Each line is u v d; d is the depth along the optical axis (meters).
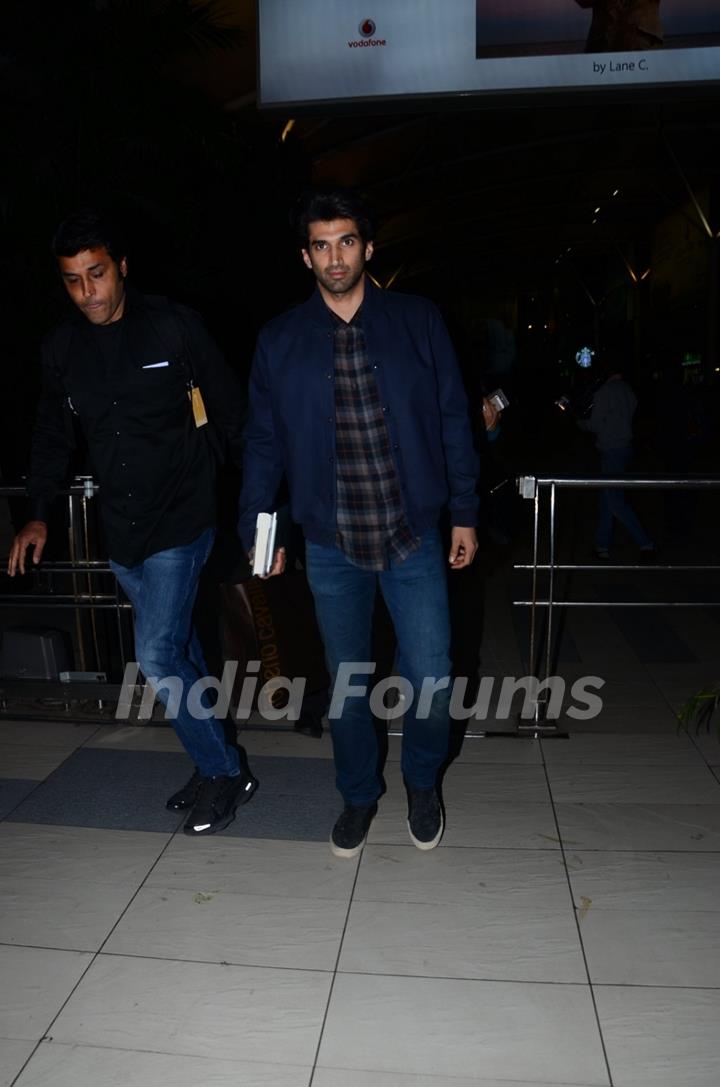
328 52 7.57
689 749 3.95
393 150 16.67
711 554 8.52
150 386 2.98
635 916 2.75
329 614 2.95
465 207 25.44
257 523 2.92
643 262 38.56
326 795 3.56
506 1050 2.24
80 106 7.07
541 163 21.77
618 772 3.72
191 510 3.11
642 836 3.21
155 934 2.71
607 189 27.81
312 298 2.81
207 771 3.32
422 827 3.11
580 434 25.20
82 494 4.41
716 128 19.23
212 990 2.46
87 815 3.43
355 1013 2.37
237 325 10.91
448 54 7.50
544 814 3.38
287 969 2.54
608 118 17.91
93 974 2.53
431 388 2.82
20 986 2.49
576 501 11.95
